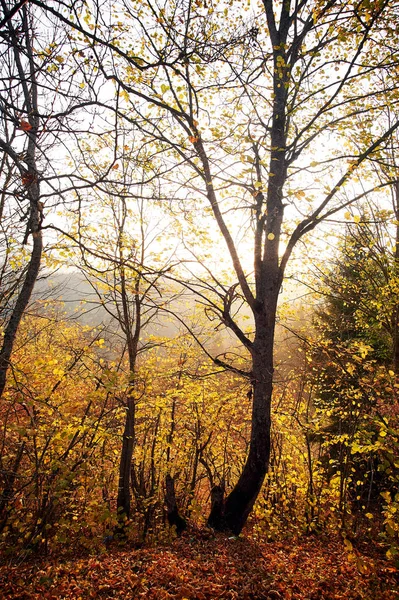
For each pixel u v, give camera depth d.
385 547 7.93
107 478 10.03
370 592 5.72
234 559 6.21
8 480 7.20
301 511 10.12
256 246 7.34
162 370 9.88
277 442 11.34
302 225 6.90
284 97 7.00
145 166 5.55
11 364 5.12
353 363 8.20
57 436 6.16
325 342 8.18
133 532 8.37
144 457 9.78
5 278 7.09
